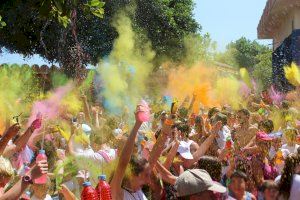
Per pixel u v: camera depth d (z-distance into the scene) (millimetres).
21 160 6492
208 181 4375
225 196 5262
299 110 12516
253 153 7777
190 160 7199
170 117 5816
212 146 8438
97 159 6855
